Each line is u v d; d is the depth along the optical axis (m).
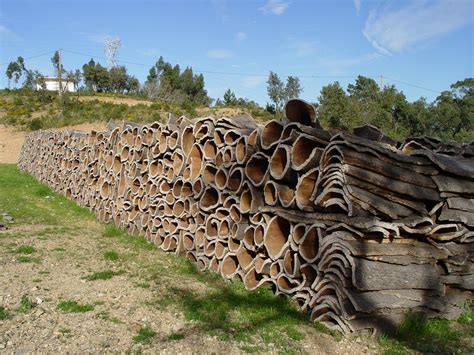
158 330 4.39
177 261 7.01
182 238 7.29
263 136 5.45
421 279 4.59
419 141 6.62
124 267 6.56
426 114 31.88
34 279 5.71
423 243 4.86
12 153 26.92
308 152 5.00
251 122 6.37
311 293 4.78
